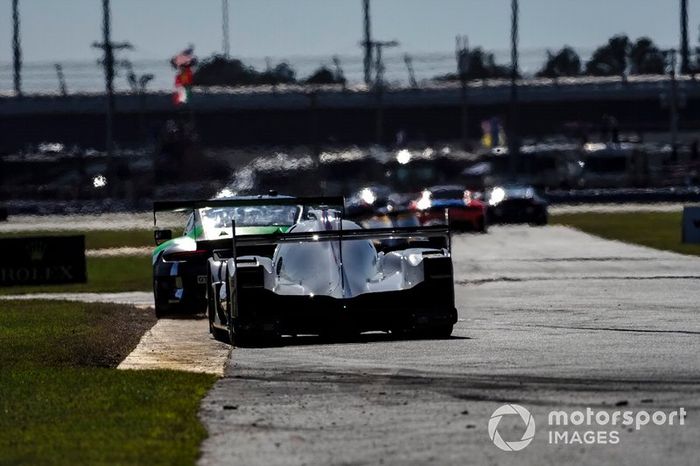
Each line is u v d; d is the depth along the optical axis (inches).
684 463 1115.3
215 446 1224.2
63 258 3927.2
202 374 1696.6
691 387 1478.8
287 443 1235.2
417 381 1583.4
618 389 1477.6
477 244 5472.4
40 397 1502.2
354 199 7628.0
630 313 2450.8
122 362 1895.9
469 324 2316.7
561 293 3036.4
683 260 4220.0
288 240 2033.7
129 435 1259.2
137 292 3639.3
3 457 1164.5
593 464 1122.7
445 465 1131.3
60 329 2268.7
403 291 2001.7
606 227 6830.7
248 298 1991.9
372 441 1237.1
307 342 2066.9
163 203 2475.4
